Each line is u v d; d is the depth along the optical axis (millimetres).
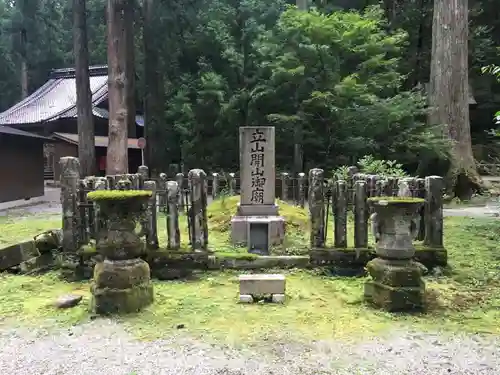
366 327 4301
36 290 5574
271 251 6891
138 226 6176
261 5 20047
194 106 19109
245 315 4625
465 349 3836
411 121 15539
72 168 6258
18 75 32781
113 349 3879
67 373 3471
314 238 6242
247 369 3488
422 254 6020
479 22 24609
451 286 5531
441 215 6117
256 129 7871
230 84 19641
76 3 16547
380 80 15625
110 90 15367
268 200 7910
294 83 15609
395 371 3461
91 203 6316
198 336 4113
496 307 4832
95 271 4895
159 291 5449
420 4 21203
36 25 29734
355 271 6059
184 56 21375
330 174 15188
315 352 3781
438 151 14578
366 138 15094
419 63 21578
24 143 16016
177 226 6230
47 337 4156
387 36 17562
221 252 6516
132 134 22156
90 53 28750
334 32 14859
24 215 12641
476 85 24828
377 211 4902
